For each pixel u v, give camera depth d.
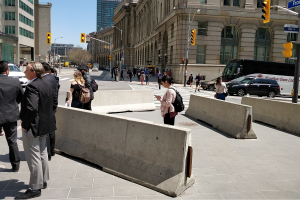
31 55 74.50
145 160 4.37
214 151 6.22
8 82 4.37
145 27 65.81
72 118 5.66
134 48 82.44
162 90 24.50
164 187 3.96
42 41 92.56
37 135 3.63
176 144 4.02
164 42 43.69
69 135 5.70
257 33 36.84
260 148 6.61
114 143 4.84
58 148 5.73
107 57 137.50
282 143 7.18
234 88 22.59
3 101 4.32
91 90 7.09
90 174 4.61
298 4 12.47
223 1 34.88
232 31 35.97
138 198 3.79
